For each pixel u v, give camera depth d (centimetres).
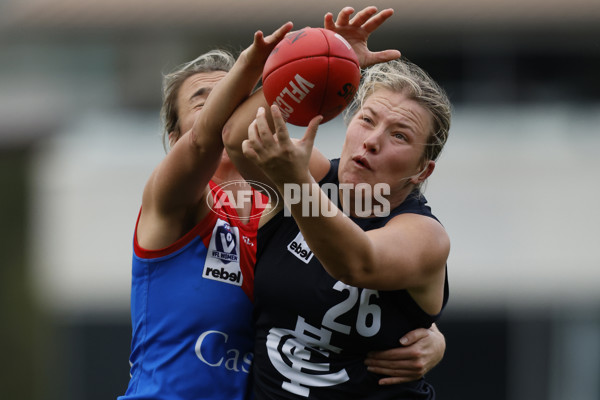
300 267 1238
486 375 4066
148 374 1348
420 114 1217
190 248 1346
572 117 4453
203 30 4725
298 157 1034
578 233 4072
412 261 1147
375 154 1208
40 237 4072
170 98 1466
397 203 1251
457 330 4088
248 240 1373
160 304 1345
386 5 4484
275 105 1015
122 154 4347
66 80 5084
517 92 4531
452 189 4138
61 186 4181
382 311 1225
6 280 3825
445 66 4562
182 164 1229
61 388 4038
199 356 1332
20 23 4978
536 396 4041
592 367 4025
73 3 4959
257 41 1126
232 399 1338
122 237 4141
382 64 1280
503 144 4288
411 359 1249
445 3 4444
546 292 4050
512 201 4112
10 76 5150
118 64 5041
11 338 3797
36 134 4212
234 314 1342
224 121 1173
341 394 1247
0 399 3762
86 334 4094
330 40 1100
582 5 4403
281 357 1262
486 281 4062
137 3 4828
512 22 4381
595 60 4509
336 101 1109
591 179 4131
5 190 3953
